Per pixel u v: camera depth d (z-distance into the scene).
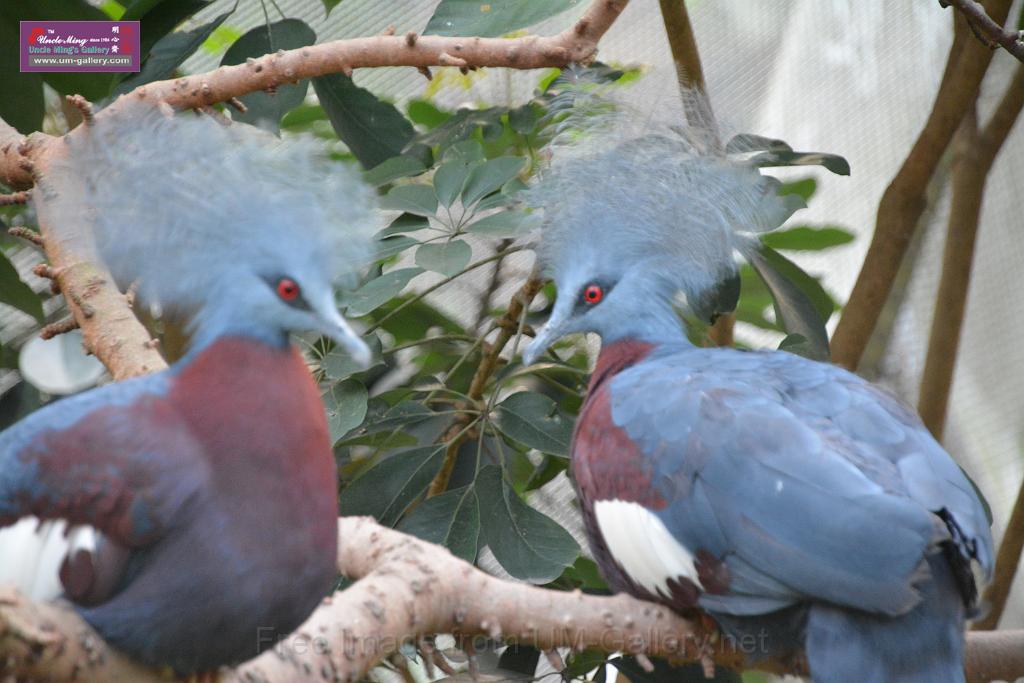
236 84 7.03
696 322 8.27
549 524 7.01
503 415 7.50
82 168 5.02
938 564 5.32
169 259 4.37
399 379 9.34
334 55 6.98
